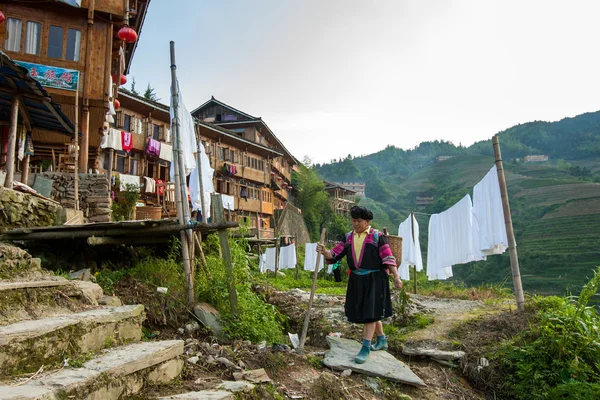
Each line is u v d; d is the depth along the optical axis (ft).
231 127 119.96
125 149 68.33
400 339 17.11
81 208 31.22
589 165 517.96
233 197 98.27
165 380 10.14
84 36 36.55
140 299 15.55
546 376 13.74
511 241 19.16
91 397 7.72
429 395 13.29
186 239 16.93
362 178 503.61
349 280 14.56
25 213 21.22
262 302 18.03
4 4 34.37
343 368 13.62
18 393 6.69
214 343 14.21
